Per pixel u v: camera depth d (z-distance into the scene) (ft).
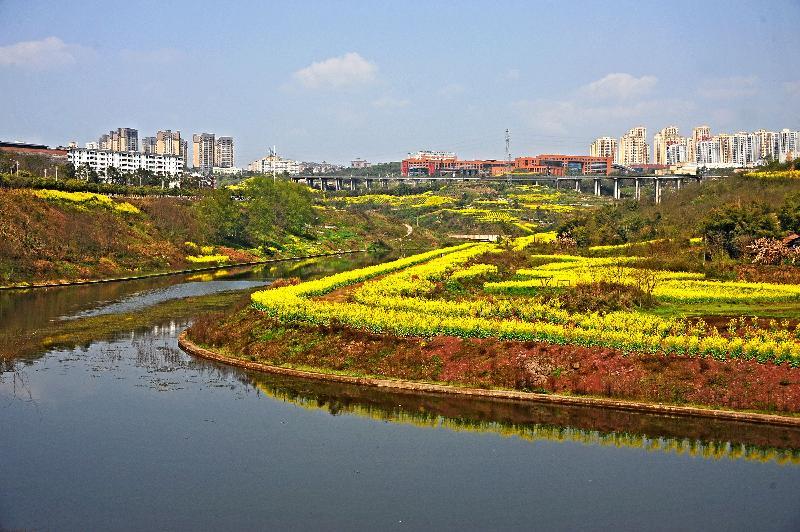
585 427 131.64
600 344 151.74
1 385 154.81
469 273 263.90
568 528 97.50
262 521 98.99
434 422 134.82
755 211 313.94
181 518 99.40
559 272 264.11
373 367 159.94
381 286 220.02
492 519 99.76
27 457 118.21
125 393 150.30
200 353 180.04
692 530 97.09
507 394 145.28
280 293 207.21
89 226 371.56
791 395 133.18
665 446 123.44
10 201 350.43
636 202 538.06
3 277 297.94
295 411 140.15
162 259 380.17
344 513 101.19
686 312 189.47
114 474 112.57
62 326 215.31
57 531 95.50
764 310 192.13
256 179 544.21
